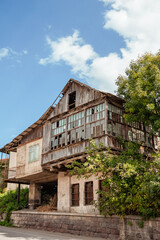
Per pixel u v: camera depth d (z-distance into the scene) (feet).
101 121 51.75
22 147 76.38
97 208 50.52
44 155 65.05
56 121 63.93
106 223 45.65
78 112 57.98
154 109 45.78
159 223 37.09
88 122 54.70
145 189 37.19
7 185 103.55
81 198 57.41
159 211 37.88
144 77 47.83
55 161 60.29
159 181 37.29
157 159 40.75
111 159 43.24
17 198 82.79
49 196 81.00
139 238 38.99
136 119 48.42
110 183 43.42
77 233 50.65
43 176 72.49
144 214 38.91
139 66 50.52
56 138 62.44
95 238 45.21
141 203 39.22
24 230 60.54
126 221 41.37
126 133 54.85
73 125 58.34
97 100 54.03
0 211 79.10
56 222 56.54
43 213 61.11
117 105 54.80
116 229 43.65
